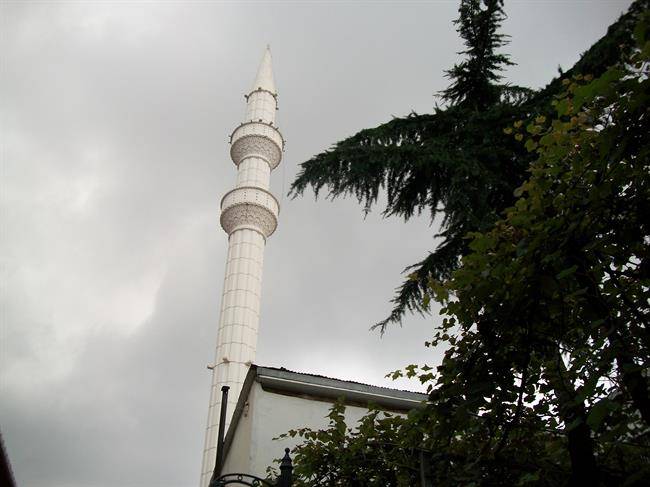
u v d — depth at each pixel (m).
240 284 35.00
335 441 7.89
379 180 9.62
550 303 5.33
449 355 5.96
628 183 5.07
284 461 7.26
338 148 9.45
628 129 4.73
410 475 6.97
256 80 45.78
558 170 5.30
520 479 5.63
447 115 10.55
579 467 5.15
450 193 9.36
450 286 5.84
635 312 4.95
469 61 11.70
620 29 7.12
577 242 5.18
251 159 40.72
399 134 10.45
